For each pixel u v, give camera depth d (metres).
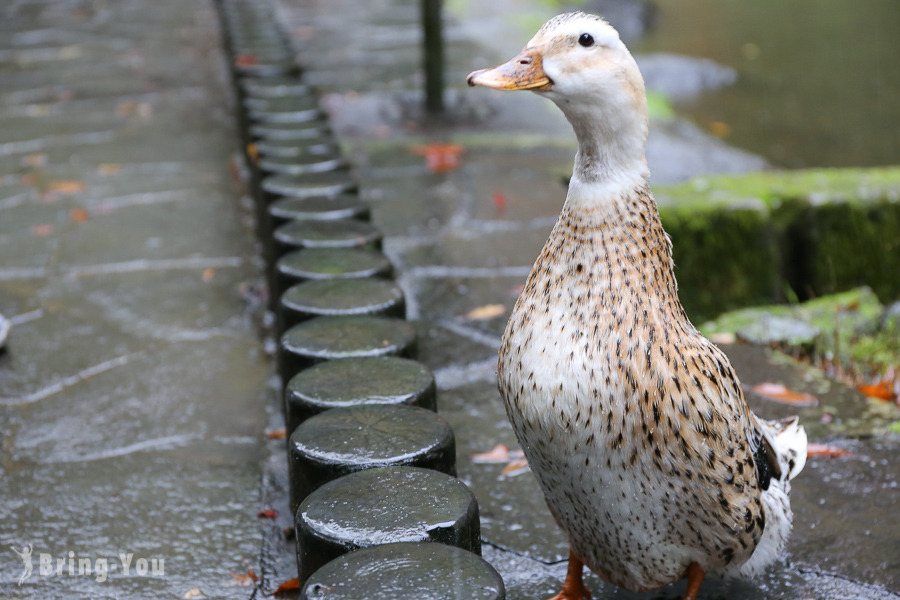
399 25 11.42
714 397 1.82
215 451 3.03
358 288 3.20
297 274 3.31
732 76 9.88
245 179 5.95
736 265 4.85
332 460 2.14
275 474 2.90
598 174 1.82
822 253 4.89
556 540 2.51
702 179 5.23
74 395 3.39
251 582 2.40
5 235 4.98
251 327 3.96
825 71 10.22
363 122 7.04
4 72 8.89
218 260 4.68
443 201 5.32
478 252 4.59
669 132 7.52
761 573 2.21
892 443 2.92
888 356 3.76
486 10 12.71
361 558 1.76
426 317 3.93
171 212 5.37
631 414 1.76
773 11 14.10
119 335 3.88
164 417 3.25
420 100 7.56
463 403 3.28
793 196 4.90
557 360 1.79
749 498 1.92
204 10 12.80
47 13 12.31
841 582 2.30
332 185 4.31
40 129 7.04
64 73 8.87
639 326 1.78
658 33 12.57
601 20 1.78
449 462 2.25
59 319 4.02
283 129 5.35
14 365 3.61
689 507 1.86
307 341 2.80
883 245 4.90
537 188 5.54
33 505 2.72
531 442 1.89
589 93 1.75
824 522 2.53
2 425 3.18
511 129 6.82
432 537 1.87
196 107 7.73
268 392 3.42
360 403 2.42
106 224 5.17
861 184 5.03
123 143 6.70
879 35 12.08
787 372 3.42
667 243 1.89
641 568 2.01
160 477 2.88
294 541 2.57
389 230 4.88
